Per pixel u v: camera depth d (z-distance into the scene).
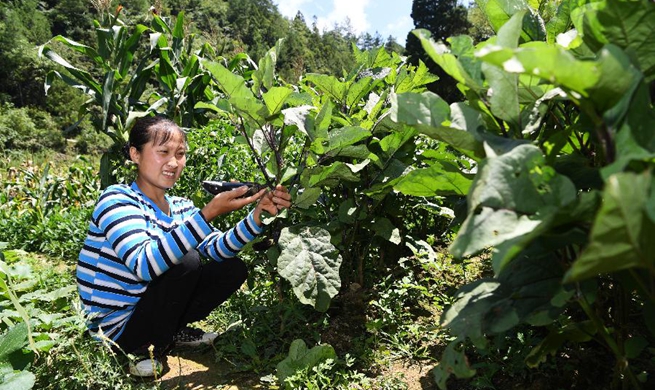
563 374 1.88
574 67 0.82
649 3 0.98
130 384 1.93
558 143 1.18
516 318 1.20
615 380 1.54
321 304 2.09
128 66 5.89
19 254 4.02
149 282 2.22
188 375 2.22
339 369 2.14
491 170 0.95
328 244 2.19
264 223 2.24
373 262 3.04
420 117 1.26
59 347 1.99
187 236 2.06
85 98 44.38
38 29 60.50
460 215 1.52
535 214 0.93
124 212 2.20
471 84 1.21
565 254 1.28
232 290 2.49
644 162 0.91
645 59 1.05
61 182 6.02
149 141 2.25
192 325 2.77
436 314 2.62
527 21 1.50
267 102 1.95
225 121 4.64
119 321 2.26
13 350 1.78
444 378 1.27
